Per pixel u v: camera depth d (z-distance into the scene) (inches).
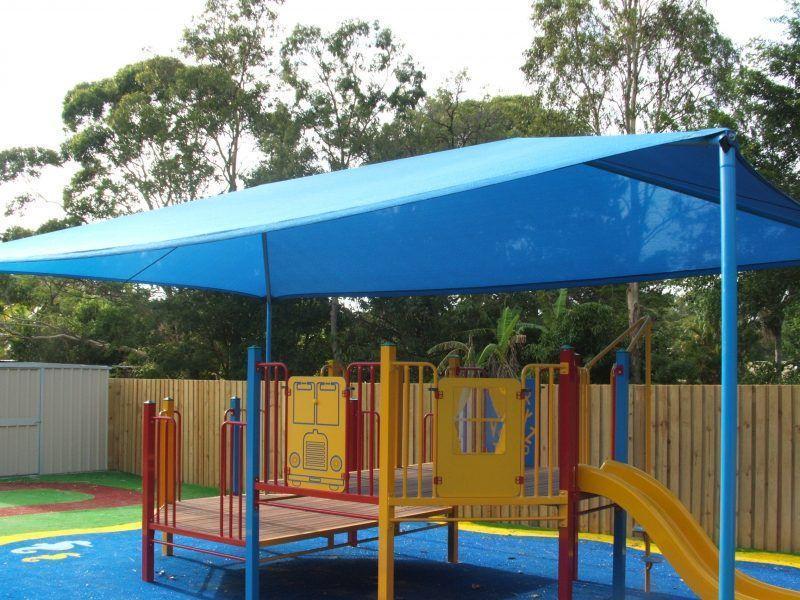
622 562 241.6
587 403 250.1
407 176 224.7
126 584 259.4
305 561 303.4
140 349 1225.4
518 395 211.5
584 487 219.6
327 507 289.3
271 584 266.4
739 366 901.8
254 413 233.8
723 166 161.3
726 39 971.3
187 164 1157.1
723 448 150.9
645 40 967.6
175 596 246.5
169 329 1203.9
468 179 167.6
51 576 267.7
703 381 986.7
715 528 324.5
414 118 1173.7
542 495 220.8
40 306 1280.8
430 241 320.5
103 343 1237.1
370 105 1183.6
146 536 264.5
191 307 1062.4
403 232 313.7
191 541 331.6
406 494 213.6
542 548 325.7
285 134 1152.2
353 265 356.5
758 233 261.1
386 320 1120.2
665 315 1147.9
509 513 373.7
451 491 207.3
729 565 148.9
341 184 256.1
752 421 321.4
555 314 929.5
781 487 314.7
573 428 215.8
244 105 1186.6
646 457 258.8
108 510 418.3
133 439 580.7
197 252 337.1
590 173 240.2
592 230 288.0
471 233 306.5
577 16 978.1
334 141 1172.5
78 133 1235.9
